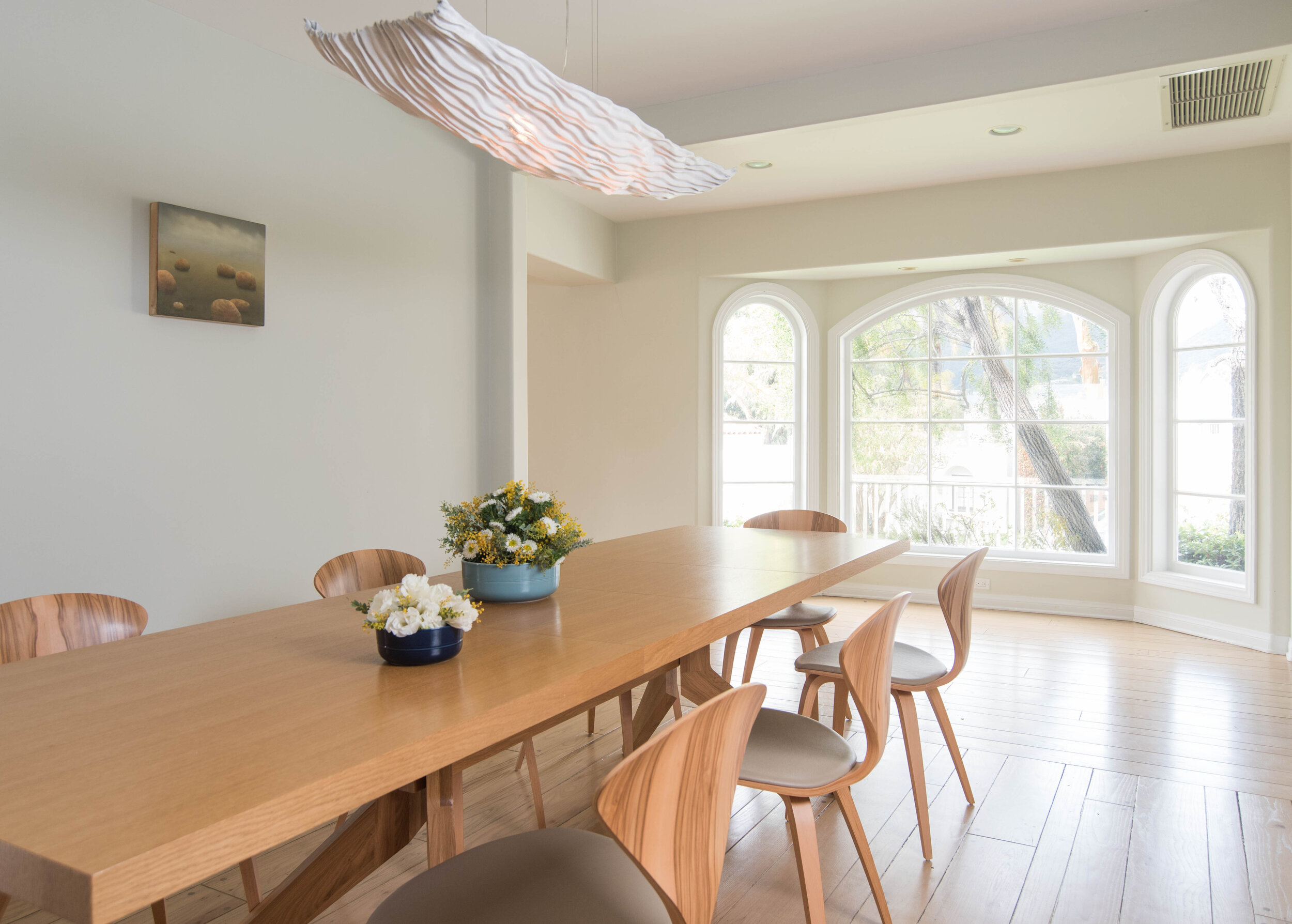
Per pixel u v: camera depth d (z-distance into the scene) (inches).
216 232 132.5
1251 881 94.5
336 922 87.7
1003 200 215.9
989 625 219.1
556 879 56.1
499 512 93.4
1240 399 201.3
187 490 131.6
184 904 91.0
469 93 72.1
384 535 165.9
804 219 236.1
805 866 73.1
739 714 50.4
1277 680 170.2
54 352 115.1
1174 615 214.2
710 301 249.3
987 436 245.3
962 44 146.6
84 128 117.9
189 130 131.3
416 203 172.6
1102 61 138.6
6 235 109.8
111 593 122.1
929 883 94.6
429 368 175.8
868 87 154.6
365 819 66.4
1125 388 226.2
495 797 116.9
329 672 67.4
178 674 67.1
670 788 46.8
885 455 256.5
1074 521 236.1
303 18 132.3
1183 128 178.4
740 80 160.6
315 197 151.6
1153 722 146.3
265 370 143.1
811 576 108.8
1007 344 242.5
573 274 240.5
